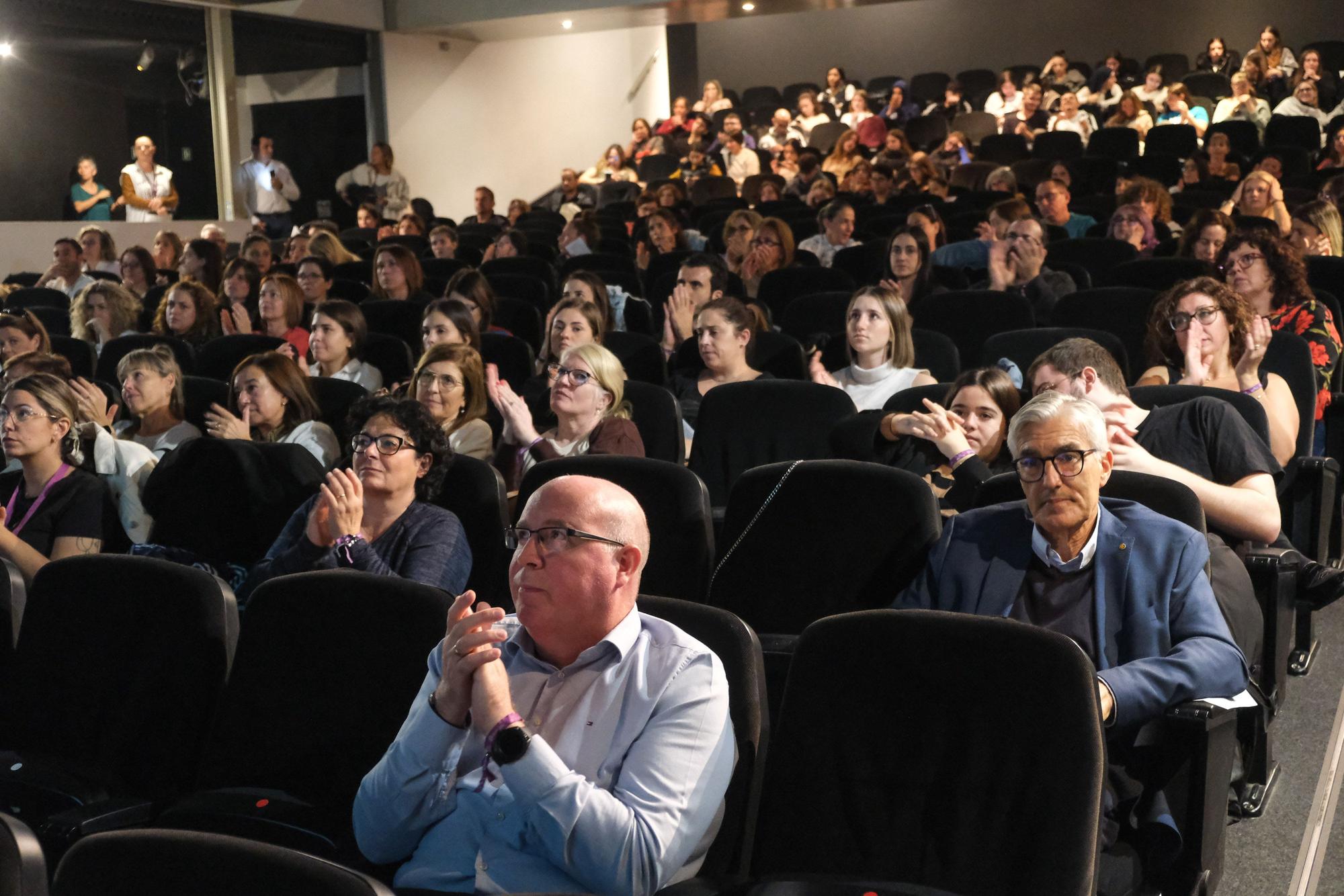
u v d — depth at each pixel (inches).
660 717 69.8
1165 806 80.1
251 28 476.4
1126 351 193.2
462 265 306.5
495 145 564.4
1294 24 568.4
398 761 69.4
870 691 71.9
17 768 86.2
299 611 87.6
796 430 148.2
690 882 68.2
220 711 87.9
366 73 514.3
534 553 72.9
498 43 560.4
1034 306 220.4
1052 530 87.1
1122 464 103.4
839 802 71.3
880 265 269.9
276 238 470.9
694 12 491.5
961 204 349.4
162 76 455.5
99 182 441.7
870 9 636.7
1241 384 131.5
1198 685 80.6
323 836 75.9
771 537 106.0
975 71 589.0
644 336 199.6
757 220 292.7
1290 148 401.1
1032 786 67.2
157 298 286.2
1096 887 70.5
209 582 91.4
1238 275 163.3
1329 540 151.8
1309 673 129.3
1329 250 220.1
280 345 204.4
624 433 141.9
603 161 545.6
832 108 588.4
